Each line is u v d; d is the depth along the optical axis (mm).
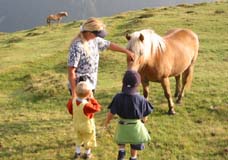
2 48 29578
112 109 7668
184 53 11312
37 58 23156
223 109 11797
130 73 7645
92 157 8977
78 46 8242
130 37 8938
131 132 7750
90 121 8406
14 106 13664
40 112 12688
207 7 36969
